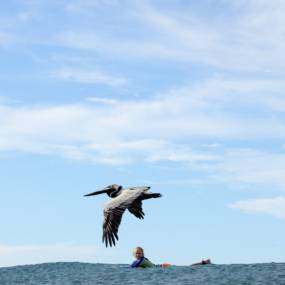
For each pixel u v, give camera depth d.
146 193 13.50
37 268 25.97
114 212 12.27
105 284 19.45
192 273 21.42
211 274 20.75
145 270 23.39
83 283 20.09
